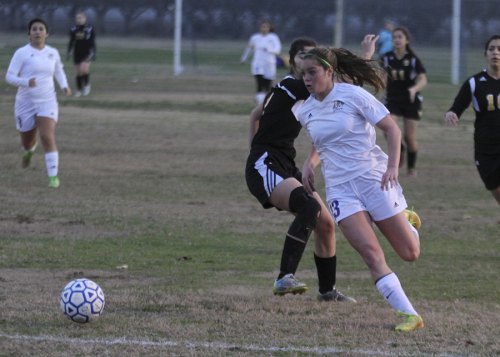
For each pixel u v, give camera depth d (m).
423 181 48.53
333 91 21.00
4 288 24.55
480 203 42.19
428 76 110.19
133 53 133.38
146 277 26.64
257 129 24.72
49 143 43.06
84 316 20.61
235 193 43.25
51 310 21.98
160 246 31.50
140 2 139.38
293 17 125.81
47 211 37.19
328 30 124.00
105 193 42.03
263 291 24.98
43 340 19.33
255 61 83.81
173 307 22.66
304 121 21.61
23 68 42.47
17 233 32.84
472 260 30.19
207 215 37.59
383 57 49.53
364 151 21.00
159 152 56.78
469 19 114.62
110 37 140.75
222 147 59.88
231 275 27.22
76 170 48.75
